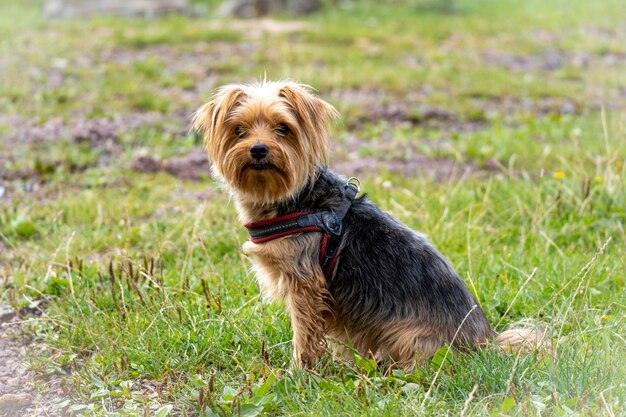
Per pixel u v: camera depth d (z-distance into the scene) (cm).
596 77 1434
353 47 1622
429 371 485
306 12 2028
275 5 1992
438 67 1473
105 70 1355
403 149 1040
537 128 1116
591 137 1048
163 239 742
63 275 673
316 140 510
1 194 852
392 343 502
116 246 740
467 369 480
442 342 493
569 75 1457
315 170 516
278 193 502
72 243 739
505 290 625
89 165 966
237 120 501
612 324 537
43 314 589
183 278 645
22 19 1855
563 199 800
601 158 869
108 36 1603
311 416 449
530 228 764
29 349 562
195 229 682
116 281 647
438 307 496
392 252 505
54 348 559
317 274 502
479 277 646
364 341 520
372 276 505
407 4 2195
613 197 792
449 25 1930
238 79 1317
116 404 490
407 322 497
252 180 498
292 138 502
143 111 1159
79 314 595
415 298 498
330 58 1481
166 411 453
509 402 430
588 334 528
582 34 1884
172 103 1188
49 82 1278
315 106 511
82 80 1294
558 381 460
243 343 548
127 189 892
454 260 683
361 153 1016
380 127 1127
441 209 799
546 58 1628
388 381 482
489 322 564
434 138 1091
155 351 537
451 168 971
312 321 504
